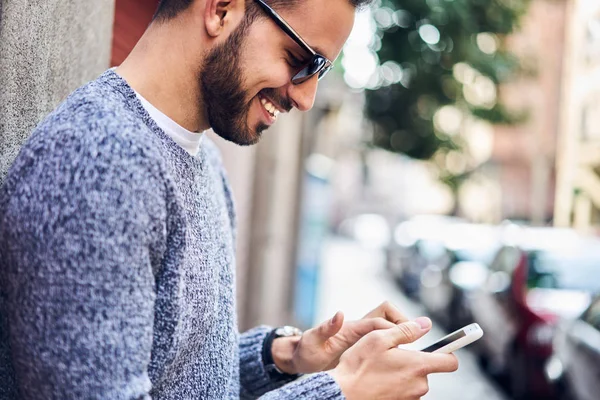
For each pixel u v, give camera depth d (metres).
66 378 0.87
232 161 5.41
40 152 0.92
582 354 4.68
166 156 1.07
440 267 10.44
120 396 0.87
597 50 16.72
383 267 18.12
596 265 6.50
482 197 23.69
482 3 6.81
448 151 8.28
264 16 1.09
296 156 8.04
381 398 1.09
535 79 8.07
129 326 0.89
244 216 6.07
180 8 1.10
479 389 6.73
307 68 1.12
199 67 1.10
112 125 0.93
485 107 7.96
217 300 1.17
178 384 1.09
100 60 1.96
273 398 1.05
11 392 0.99
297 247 8.10
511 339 6.26
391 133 7.86
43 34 1.47
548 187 18.50
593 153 17.16
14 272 0.91
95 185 0.90
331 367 1.46
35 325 0.89
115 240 0.89
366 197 41.03
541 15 16.09
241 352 1.56
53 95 1.56
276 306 7.25
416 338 1.16
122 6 2.47
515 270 6.43
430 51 6.91
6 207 0.92
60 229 0.88
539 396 6.02
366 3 1.14
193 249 1.11
